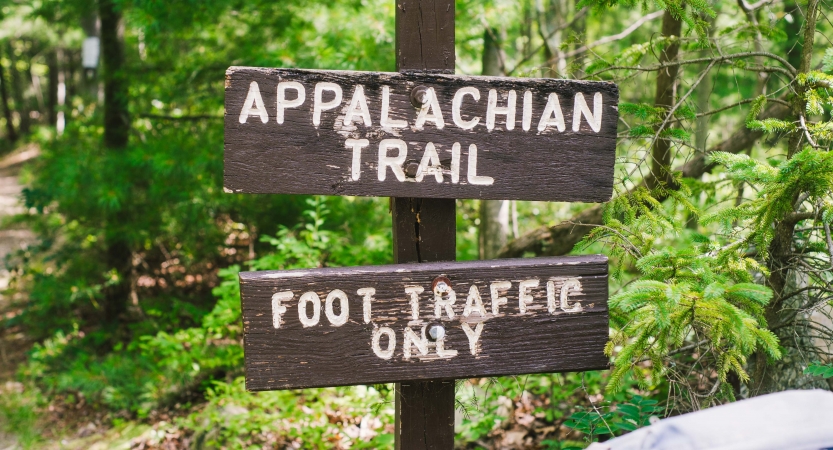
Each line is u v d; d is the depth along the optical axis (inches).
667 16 133.1
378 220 218.7
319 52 185.2
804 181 74.5
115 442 175.2
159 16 185.2
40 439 185.2
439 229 77.9
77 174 205.6
